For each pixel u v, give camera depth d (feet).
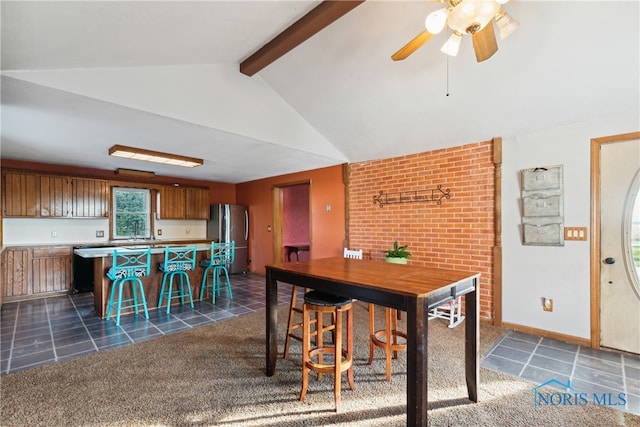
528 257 10.41
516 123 10.10
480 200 11.45
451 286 5.84
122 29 5.87
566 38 7.06
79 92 7.16
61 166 16.08
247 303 14.07
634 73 7.44
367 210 15.02
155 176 19.42
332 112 12.01
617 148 8.86
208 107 9.61
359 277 6.46
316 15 6.75
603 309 9.14
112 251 11.65
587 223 9.30
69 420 5.85
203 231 22.09
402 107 10.67
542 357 8.61
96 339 9.80
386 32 8.00
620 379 7.41
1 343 9.48
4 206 14.19
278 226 20.49
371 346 8.21
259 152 13.42
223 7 5.89
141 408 6.24
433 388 7.06
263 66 9.21
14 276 14.16
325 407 6.32
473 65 8.39
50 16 4.82
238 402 6.47
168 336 10.06
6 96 7.27
